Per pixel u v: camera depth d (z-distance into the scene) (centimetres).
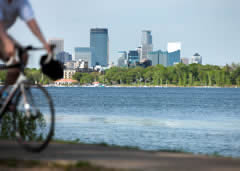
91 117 12425
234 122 11494
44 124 2734
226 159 1983
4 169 1463
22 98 1870
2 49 1809
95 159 1759
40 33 1809
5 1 1772
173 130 8812
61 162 1602
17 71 1847
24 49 1817
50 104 1817
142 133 8069
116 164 1639
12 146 2064
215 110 18550
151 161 1762
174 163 1738
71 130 8131
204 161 1864
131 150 2216
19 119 1905
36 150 1873
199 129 9200
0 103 1875
